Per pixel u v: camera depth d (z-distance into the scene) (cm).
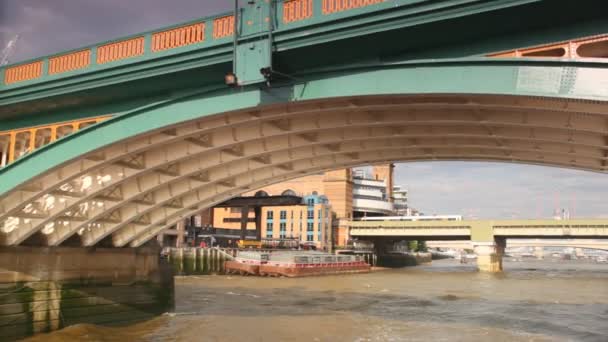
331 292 4828
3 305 2244
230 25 1594
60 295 2484
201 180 2583
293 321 2998
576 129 1655
